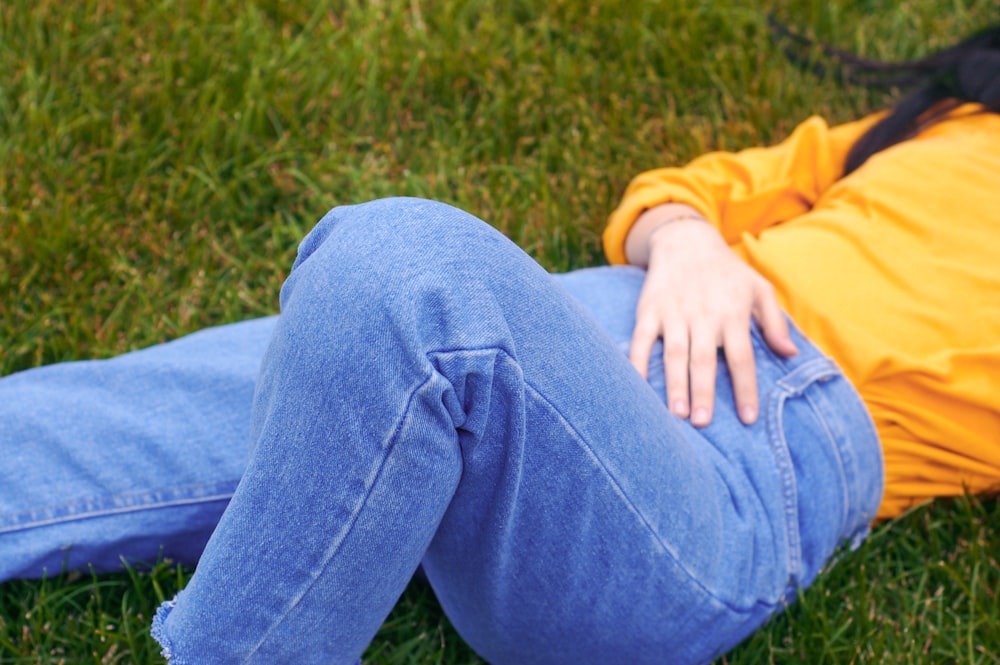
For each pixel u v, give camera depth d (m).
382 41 2.20
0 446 1.23
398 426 0.78
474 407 0.81
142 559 1.32
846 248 1.34
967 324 1.25
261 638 0.85
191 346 1.35
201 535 1.29
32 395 1.27
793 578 1.23
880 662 1.33
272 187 1.95
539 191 1.97
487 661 1.28
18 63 2.00
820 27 2.41
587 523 0.92
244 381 1.27
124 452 1.23
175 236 1.83
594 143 2.08
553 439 0.86
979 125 1.44
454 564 0.98
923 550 1.52
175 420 1.25
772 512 1.17
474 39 2.23
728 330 1.24
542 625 1.04
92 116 1.94
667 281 1.31
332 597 0.85
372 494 0.80
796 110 2.21
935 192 1.33
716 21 2.36
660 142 2.12
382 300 0.78
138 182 1.87
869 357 1.24
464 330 0.79
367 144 2.07
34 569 1.26
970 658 1.33
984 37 1.54
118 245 1.80
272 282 1.80
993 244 1.28
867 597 1.42
